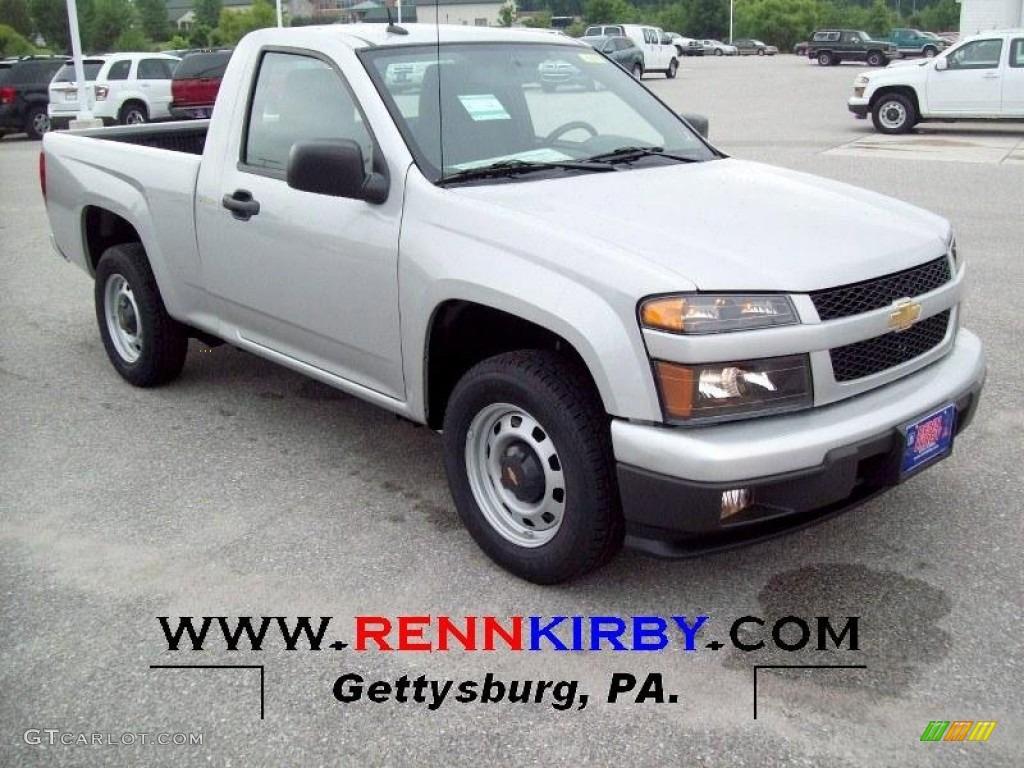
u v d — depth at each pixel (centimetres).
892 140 1712
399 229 388
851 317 332
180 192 503
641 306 314
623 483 323
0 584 380
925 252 366
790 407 324
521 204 369
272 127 460
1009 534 401
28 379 606
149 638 346
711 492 308
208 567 390
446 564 389
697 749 289
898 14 10881
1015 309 694
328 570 387
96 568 390
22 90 2280
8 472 476
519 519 372
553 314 331
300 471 474
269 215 447
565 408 336
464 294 359
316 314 438
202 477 468
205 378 603
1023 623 343
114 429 527
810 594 364
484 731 299
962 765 280
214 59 2080
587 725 300
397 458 488
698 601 362
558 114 454
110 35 8050
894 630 342
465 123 417
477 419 372
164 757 290
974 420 511
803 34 8706
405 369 400
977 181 1238
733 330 313
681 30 8925
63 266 916
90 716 308
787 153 1552
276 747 294
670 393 315
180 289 525
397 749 292
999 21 3381
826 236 355
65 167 594
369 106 409
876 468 341
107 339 594
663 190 395
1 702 315
